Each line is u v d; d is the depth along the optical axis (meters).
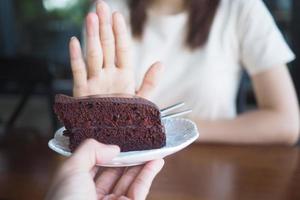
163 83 0.85
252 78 0.85
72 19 2.32
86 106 0.43
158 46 0.86
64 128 0.48
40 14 2.39
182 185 0.58
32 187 0.60
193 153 0.70
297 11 1.87
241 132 0.75
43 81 1.24
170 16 0.86
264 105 0.81
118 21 0.54
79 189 0.37
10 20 2.44
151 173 0.45
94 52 0.52
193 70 0.84
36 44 2.42
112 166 0.45
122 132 0.43
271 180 0.60
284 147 0.74
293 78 1.76
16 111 1.27
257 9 0.84
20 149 0.76
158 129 0.43
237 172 0.62
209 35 0.84
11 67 1.25
